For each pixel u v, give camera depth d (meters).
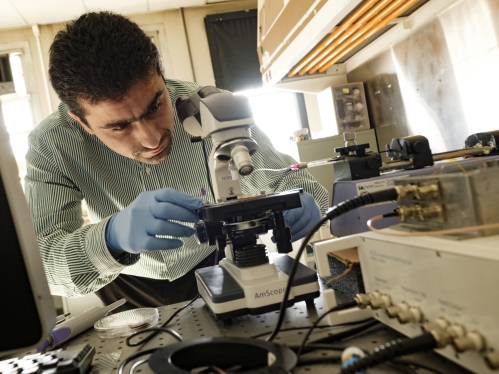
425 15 1.69
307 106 3.43
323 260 0.64
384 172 0.99
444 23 1.62
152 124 1.11
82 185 1.50
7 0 2.84
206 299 0.84
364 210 0.86
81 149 1.47
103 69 0.95
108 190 1.54
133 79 0.97
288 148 2.86
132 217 0.97
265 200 0.81
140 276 1.71
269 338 0.58
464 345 0.40
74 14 3.17
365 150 1.00
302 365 0.54
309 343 0.58
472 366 0.43
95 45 0.95
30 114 3.24
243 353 0.56
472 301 0.41
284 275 0.77
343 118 2.31
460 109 1.64
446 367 0.48
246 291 0.74
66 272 1.13
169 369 0.49
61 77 1.00
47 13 3.10
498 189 0.47
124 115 1.02
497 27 1.40
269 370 0.47
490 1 1.40
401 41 1.89
